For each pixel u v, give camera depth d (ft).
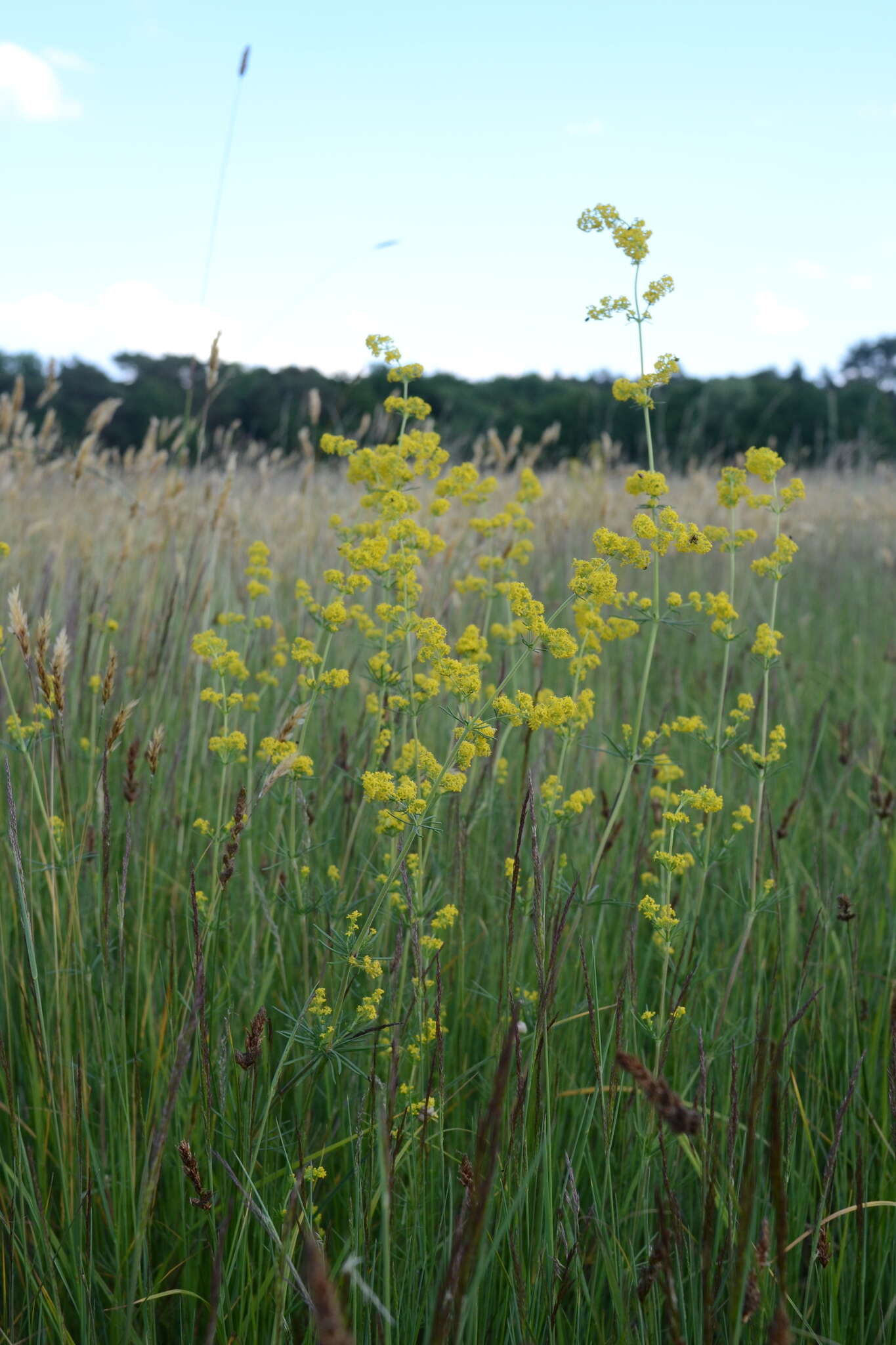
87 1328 5.96
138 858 9.77
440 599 13.78
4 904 9.62
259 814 10.73
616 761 12.87
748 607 22.93
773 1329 4.19
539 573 17.35
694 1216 6.99
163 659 13.47
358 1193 5.71
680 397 64.80
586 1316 6.32
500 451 22.15
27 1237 6.57
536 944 5.74
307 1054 7.50
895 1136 5.75
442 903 8.58
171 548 16.58
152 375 63.98
